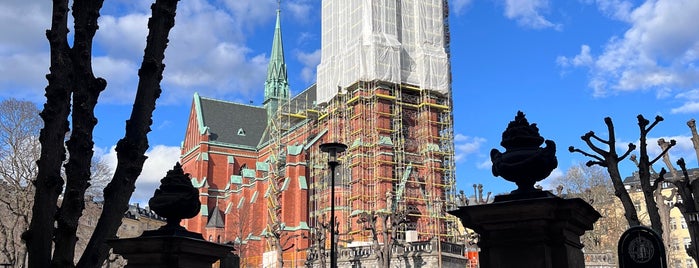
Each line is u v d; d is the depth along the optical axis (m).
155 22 9.42
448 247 54.97
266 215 94.69
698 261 24.03
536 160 9.37
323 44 98.50
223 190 113.12
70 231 8.27
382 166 81.94
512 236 9.09
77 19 9.14
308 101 106.94
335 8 96.44
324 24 99.00
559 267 8.92
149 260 11.52
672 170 34.91
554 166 9.48
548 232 9.06
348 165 84.75
